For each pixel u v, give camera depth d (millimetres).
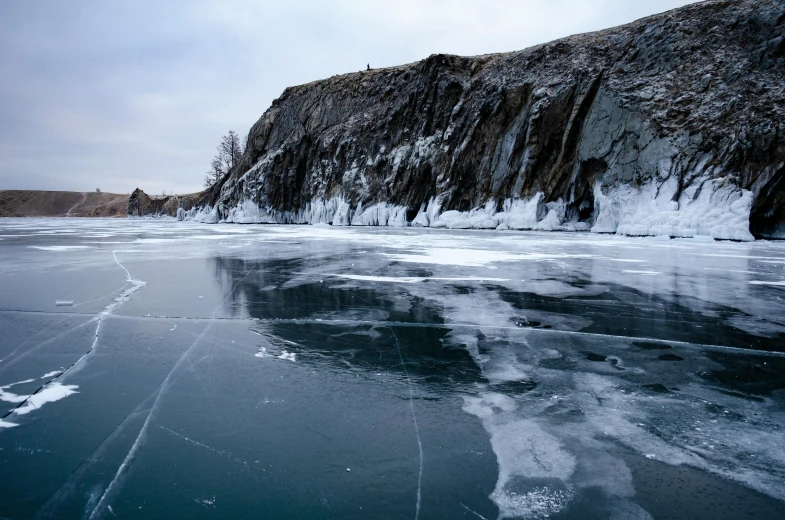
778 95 22516
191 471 2635
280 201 49188
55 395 3682
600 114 27438
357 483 2514
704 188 22188
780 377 4102
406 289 8305
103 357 4590
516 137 31984
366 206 41500
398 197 39594
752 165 21484
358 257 13391
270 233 26781
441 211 35344
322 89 52000
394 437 3033
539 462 2727
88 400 3588
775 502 2330
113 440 2977
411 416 3336
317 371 4246
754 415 3350
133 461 2738
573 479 2553
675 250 15562
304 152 49125
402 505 2316
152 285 8617
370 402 3576
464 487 2473
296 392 3762
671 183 23344
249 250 15547
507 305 7023
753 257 13461
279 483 2518
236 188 53250
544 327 5777
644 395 3709
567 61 32031
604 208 25844
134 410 3416
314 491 2438
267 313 6438
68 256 13555
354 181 43000
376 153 42844
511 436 3039
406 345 5020
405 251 15148
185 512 2250
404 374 4172
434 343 5105
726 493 2414
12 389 3783
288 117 54219
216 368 4301
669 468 2658
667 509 2271
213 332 5488
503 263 12031
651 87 26484
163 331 5516
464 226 32531
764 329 5695
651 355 4715
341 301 7262
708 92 24875
